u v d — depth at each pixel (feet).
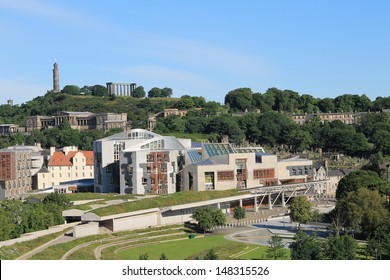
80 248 643.04
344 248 533.55
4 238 636.48
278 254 565.94
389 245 585.22
